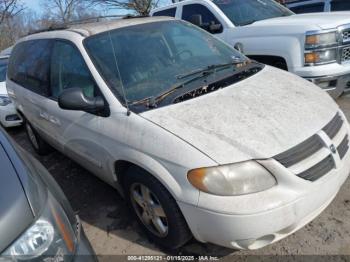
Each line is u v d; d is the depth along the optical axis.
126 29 3.51
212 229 2.31
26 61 4.65
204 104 2.69
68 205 2.12
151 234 2.92
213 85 2.96
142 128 2.60
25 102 4.56
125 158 2.70
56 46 3.84
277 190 2.24
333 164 2.48
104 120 2.92
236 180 2.22
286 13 6.52
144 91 2.93
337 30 4.73
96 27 3.61
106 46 3.28
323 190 2.39
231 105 2.66
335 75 4.74
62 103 2.94
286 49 5.00
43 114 4.02
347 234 2.71
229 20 6.12
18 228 1.60
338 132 2.68
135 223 3.28
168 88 2.95
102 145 2.97
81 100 2.91
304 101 2.78
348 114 4.82
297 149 2.35
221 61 3.46
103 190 3.96
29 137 5.54
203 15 6.64
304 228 2.84
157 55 3.33
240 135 2.37
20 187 1.76
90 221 3.43
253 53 5.51
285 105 2.69
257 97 2.78
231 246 2.35
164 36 3.57
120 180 3.06
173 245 2.71
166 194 2.52
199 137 2.39
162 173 2.43
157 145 2.47
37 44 4.41
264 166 2.25
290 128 2.45
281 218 2.23
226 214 2.21
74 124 3.32
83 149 3.36
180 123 2.52
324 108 2.77
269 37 5.29
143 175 2.64
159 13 7.75
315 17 5.33
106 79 3.04
